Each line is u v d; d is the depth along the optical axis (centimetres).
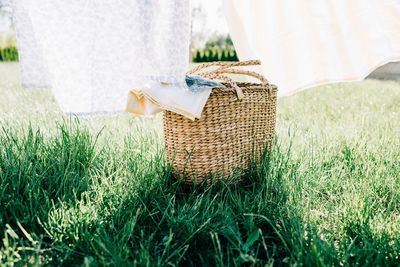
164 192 202
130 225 160
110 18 184
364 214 168
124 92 191
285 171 217
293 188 197
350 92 629
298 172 217
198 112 190
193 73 224
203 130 205
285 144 269
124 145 242
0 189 178
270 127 236
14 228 166
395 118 362
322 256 141
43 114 340
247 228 167
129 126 316
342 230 167
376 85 753
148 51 186
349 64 278
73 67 188
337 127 326
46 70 197
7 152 208
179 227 166
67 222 163
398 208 196
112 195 187
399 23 252
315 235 152
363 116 352
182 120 206
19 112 358
